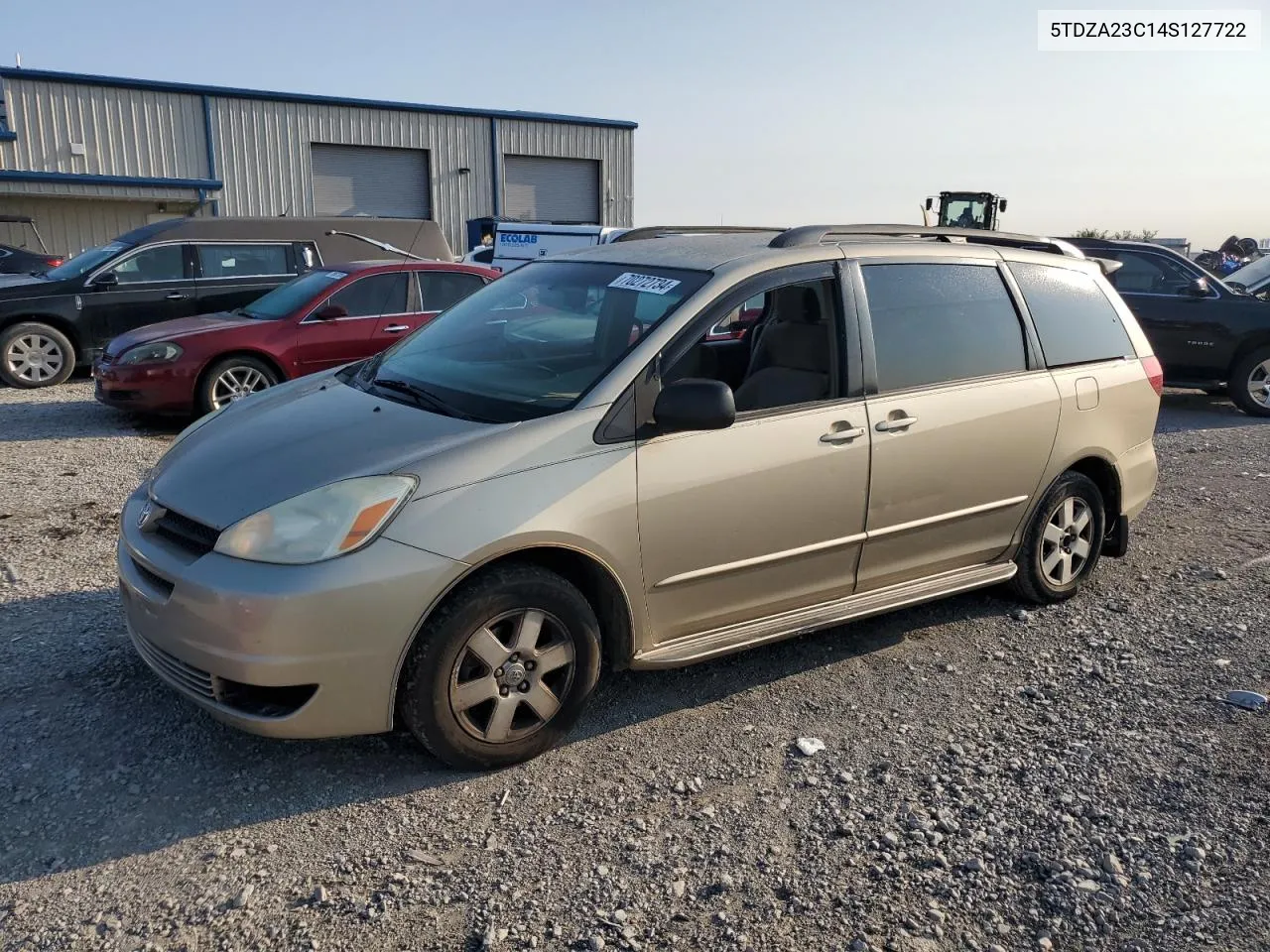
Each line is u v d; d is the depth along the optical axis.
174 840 3.12
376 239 14.84
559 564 3.66
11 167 25.17
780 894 2.92
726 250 4.31
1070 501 5.13
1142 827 3.26
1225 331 11.25
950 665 4.48
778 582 4.10
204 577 3.19
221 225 12.97
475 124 31.75
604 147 34.41
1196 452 9.21
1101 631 4.89
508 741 3.51
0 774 3.41
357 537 3.18
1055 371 4.94
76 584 5.13
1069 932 2.79
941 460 4.43
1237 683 4.31
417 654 3.28
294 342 9.38
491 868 3.01
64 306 11.41
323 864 3.02
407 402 3.93
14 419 9.63
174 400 8.98
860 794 3.43
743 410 3.97
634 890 2.93
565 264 4.66
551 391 3.74
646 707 4.04
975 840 3.18
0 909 2.79
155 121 26.72
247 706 3.26
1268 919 2.83
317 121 29.05
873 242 4.47
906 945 2.73
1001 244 5.18
